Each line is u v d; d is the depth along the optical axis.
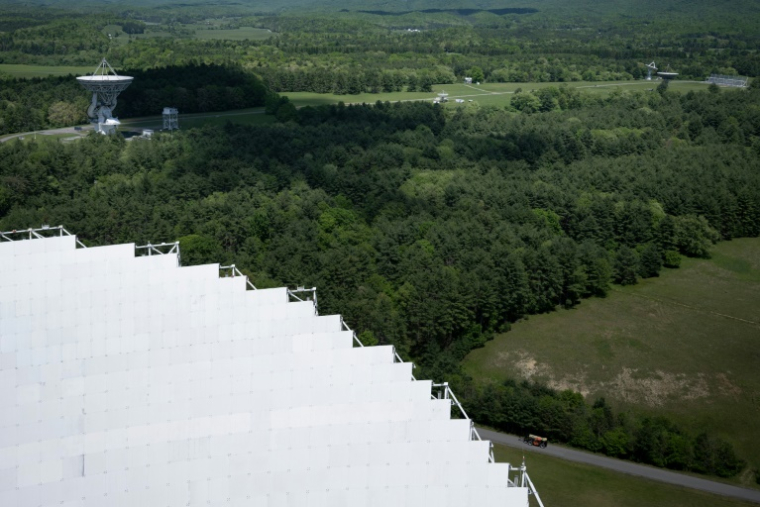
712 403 195.75
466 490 106.56
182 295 137.38
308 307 138.62
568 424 180.25
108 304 133.62
